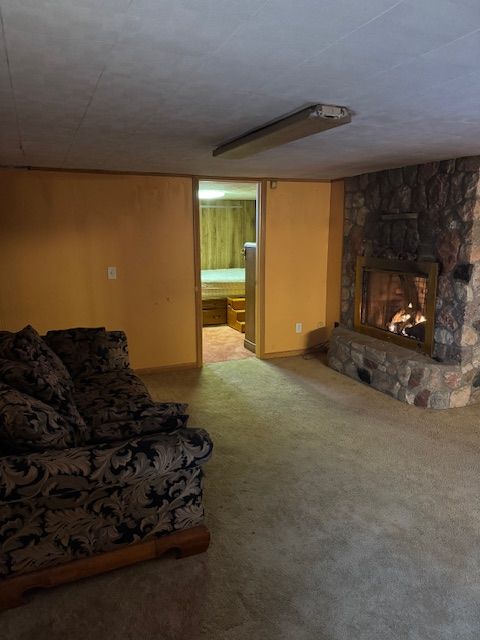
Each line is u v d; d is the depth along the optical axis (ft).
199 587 6.51
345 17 4.17
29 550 6.12
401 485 9.09
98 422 8.22
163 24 4.32
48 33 4.50
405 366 13.15
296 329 18.31
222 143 10.07
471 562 7.04
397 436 11.17
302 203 17.42
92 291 15.08
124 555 6.63
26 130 8.80
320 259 18.15
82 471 5.96
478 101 6.89
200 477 6.93
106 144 10.22
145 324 15.96
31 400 6.54
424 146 10.39
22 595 6.18
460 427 11.60
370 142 9.95
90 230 14.73
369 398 13.62
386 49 4.92
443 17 4.15
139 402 9.18
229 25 4.36
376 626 5.90
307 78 5.85
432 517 8.10
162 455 6.36
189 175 15.58
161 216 15.49
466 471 9.59
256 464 9.90
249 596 6.36
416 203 13.51
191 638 5.71
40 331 14.70
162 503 6.70
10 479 5.64
